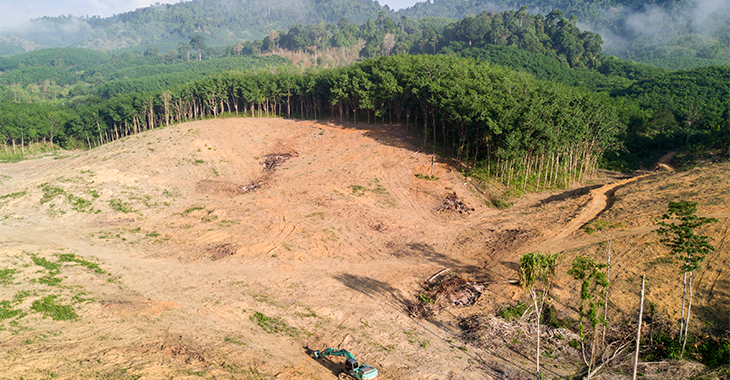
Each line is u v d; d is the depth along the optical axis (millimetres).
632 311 31625
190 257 43906
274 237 49156
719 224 40188
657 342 29172
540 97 70438
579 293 34844
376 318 33750
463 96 69438
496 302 35562
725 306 30688
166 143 80250
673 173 63062
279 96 116812
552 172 72875
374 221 54500
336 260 44625
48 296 32062
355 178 68500
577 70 195750
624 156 95375
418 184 66625
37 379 21734
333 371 26797
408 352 29406
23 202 55906
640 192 55031
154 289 36312
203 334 29297
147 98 124125
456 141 78438
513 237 48062
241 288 37500
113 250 44750
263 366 26188
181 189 64438
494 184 67438
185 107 129250
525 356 29047
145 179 65688
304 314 33719
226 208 57281
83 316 29922
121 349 25859
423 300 36781
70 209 55500
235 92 118438
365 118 104562
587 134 73625
